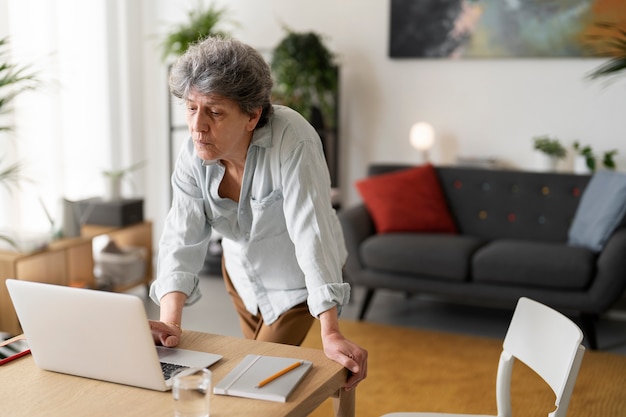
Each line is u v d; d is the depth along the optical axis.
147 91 5.54
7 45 4.10
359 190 4.45
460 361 3.54
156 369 1.47
